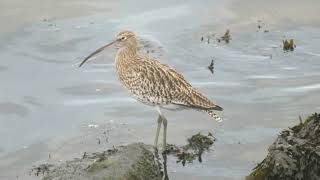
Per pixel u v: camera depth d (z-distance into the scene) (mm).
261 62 17812
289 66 17562
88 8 20422
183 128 15102
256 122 15039
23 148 14352
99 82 16969
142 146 13188
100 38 18859
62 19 19703
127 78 15703
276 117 15195
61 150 14227
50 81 16891
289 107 15586
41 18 19688
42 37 18766
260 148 14023
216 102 15875
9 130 15000
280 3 20844
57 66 17547
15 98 16125
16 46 18266
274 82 16750
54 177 12273
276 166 11367
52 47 18344
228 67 17547
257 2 20922
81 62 17766
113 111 15781
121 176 12125
